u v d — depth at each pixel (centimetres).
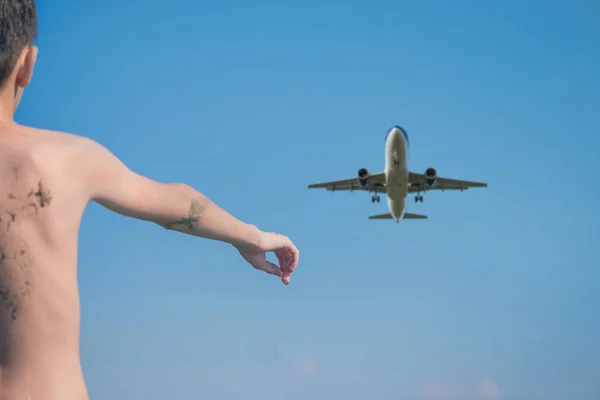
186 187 252
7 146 199
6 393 188
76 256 209
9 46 202
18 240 192
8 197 193
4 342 190
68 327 199
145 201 231
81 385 199
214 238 269
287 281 327
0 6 200
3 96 207
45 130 214
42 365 191
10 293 189
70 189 204
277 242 309
